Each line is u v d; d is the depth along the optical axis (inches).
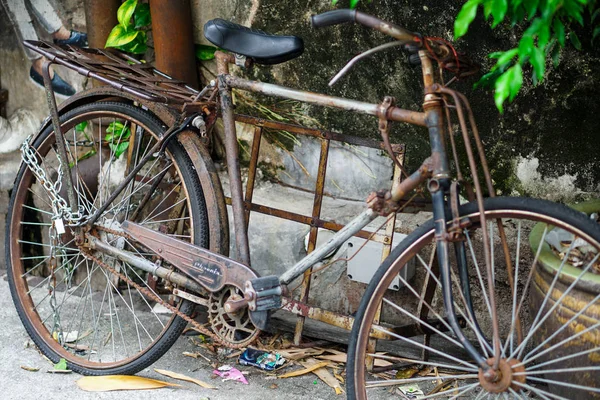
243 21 151.9
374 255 135.0
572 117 128.8
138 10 153.5
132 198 149.2
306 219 133.0
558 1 87.1
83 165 159.0
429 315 140.3
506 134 134.4
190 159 124.6
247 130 156.3
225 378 129.0
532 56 88.4
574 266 104.4
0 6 170.1
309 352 135.9
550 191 133.4
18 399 121.8
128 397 122.6
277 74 151.7
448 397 123.3
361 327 108.6
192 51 153.9
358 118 146.0
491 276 97.0
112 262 149.0
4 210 170.1
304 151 151.9
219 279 118.5
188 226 142.9
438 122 100.0
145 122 127.2
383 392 124.6
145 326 146.4
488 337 135.3
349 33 143.0
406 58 139.2
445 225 99.4
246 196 137.6
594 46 124.0
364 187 148.3
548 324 102.9
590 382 100.3
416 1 136.0
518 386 100.1
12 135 174.4
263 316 115.5
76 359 131.0
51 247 137.9
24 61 172.1
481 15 131.0
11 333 143.3
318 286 144.3
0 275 167.3
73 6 163.2
